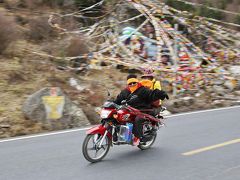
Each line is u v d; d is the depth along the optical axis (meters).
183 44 29.64
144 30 30.14
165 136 14.61
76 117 17.38
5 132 15.42
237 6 42.22
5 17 22.66
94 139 11.34
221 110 21.11
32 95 17.39
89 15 32.38
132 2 32.72
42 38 26.33
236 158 11.54
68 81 21.33
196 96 24.72
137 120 11.96
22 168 10.46
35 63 22.23
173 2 36.47
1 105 17.34
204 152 12.24
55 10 31.31
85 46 25.78
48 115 16.86
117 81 23.94
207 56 30.38
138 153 12.22
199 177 9.75
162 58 27.72
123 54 27.56
